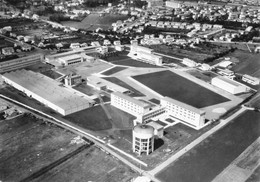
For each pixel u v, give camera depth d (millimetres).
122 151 184125
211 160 176875
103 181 157250
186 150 186625
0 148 184625
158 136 199750
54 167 168000
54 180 157625
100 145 189375
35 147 186625
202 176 162625
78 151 183125
